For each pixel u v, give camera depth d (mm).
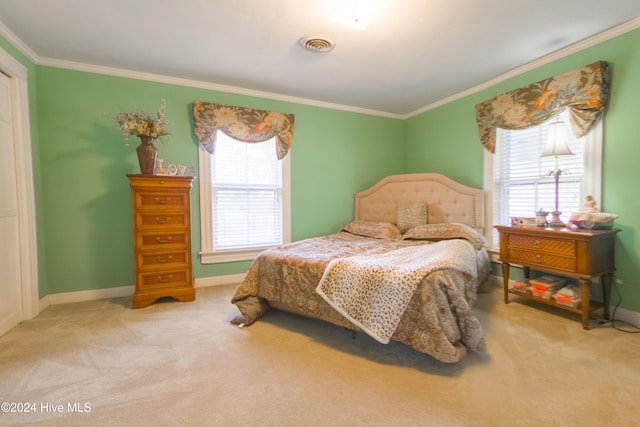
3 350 2045
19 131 2523
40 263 2811
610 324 2375
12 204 2459
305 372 1789
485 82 3439
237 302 2531
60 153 2938
